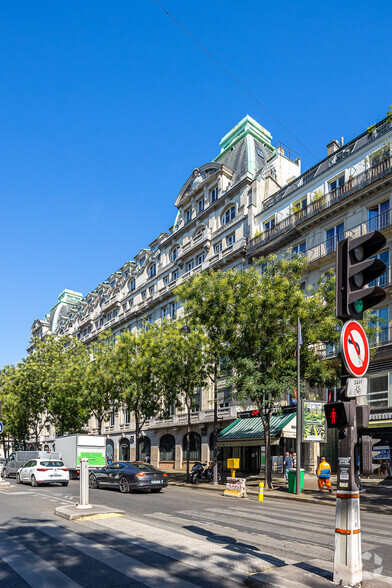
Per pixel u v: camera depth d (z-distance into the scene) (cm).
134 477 1767
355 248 609
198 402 3484
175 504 1375
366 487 1966
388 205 2341
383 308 2283
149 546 769
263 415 2067
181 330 2541
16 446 6506
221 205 3638
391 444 2211
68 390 3934
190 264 3947
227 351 2119
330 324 1927
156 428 3922
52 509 1233
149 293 4606
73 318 6725
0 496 1597
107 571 631
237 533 897
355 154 2589
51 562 679
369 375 2284
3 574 621
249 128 3841
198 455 3456
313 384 2052
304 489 1966
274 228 3006
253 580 558
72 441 2703
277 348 1942
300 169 3919
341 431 576
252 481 2347
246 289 2073
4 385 4819
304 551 746
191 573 620
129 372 2892
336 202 2545
